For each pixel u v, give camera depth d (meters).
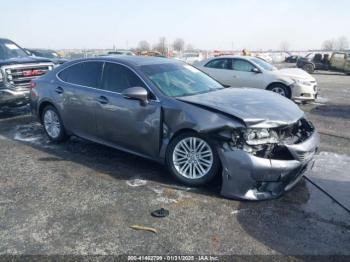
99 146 5.94
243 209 3.73
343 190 4.23
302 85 10.07
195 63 11.93
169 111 4.24
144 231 3.32
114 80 4.97
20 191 4.21
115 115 4.80
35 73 8.39
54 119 6.04
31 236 3.25
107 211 3.69
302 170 4.06
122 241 3.16
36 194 4.12
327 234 3.27
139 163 5.09
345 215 3.62
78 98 5.33
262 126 3.73
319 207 3.79
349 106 10.27
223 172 3.87
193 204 3.83
